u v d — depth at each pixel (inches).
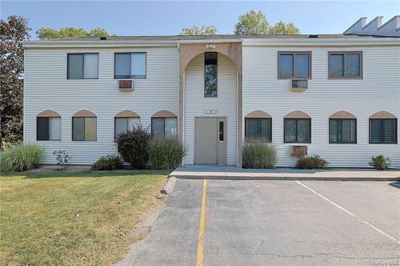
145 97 604.7
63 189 348.8
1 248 171.6
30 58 615.8
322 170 528.7
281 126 585.3
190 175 448.8
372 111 579.5
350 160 578.2
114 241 187.9
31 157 555.8
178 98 599.5
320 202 310.7
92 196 308.8
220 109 596.1
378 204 303.4
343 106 582.2
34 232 198.4
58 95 612.4
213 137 595.5
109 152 606.5
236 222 242.1
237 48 559.2
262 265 162.9
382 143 577.3
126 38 681.0
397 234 215.3
